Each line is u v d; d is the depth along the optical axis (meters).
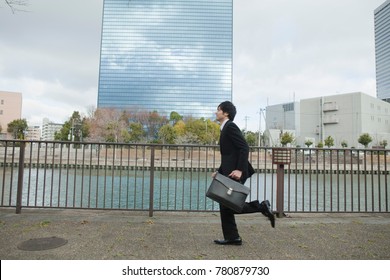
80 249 3.32
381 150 5.73
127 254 3.19
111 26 87.62
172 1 90.62
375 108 61.72
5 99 78.81
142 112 59.19
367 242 3.77
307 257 3.20
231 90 90.88
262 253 3.30
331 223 4.81
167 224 4.59
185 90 89.88
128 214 5.34
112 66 87.19
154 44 88.94
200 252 3.30
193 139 52.62
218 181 3.23
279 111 83.00
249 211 3.46
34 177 18.84
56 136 73.38
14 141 5.30
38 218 4.82
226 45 91.19
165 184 18.48
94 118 51.28
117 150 25.83
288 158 5.32
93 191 15.95
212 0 91.00
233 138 3.37
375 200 15.78
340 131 61.81
